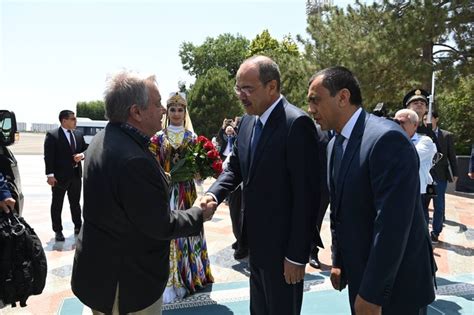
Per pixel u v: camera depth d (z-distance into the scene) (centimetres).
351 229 199
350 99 201
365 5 1484
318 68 1567
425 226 209
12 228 267
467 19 1288
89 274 200
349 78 201
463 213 854
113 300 198
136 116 202
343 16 1548
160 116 210
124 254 196
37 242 277
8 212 279
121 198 188
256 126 249
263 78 232
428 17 1257
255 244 245
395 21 1359
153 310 210
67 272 477
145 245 200
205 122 3206
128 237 195
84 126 2367
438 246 600
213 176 392
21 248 268
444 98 1623
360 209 195
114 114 201
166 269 213
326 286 441
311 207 230
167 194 201
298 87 2002
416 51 1344
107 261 196
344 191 200
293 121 229
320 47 1583
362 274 198
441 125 1612
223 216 816
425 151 422
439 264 516
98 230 198
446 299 405
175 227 200
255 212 243
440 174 605
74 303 392
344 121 203
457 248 589
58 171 605
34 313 371
